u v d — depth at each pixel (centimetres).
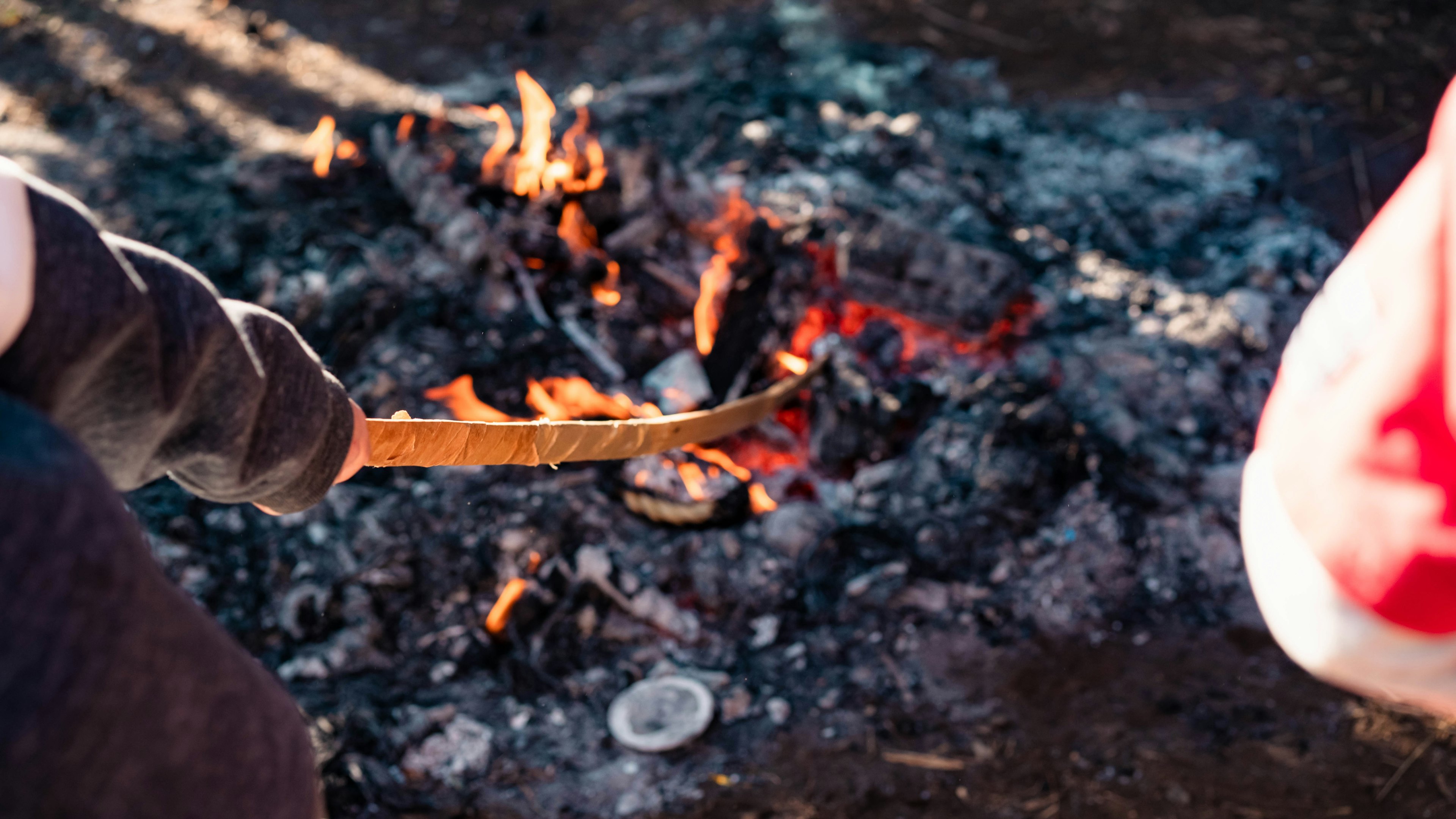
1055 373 318
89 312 71
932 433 298
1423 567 56
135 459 80
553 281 343
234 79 480
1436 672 59
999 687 258
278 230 367
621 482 289
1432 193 61
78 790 65
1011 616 271
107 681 65
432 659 263
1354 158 421
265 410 89
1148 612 273
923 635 268
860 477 297
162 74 484
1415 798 232
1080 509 284
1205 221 388
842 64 481
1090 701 254
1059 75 477
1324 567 61
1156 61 484
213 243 366
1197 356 326
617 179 357
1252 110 450
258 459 89
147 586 69
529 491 289
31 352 68
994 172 412
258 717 78
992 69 482
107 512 67
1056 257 363
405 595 272
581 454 140
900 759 243
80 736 64
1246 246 375
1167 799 234
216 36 509
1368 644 60
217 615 270
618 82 472
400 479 296
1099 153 425
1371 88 459
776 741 248
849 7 527
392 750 243
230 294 346
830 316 332
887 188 388
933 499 289
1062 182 409
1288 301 350
